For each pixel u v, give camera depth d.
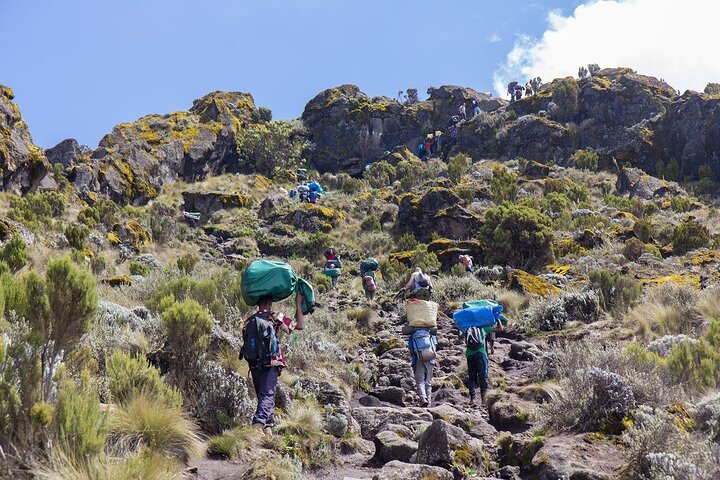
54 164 37.44
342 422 6.25
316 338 9.91
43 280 4.77
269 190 48.34
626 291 13.18
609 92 50.62
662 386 6.02
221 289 10.71
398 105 61.81
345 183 47.62
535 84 59.66
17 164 30.86
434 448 5.19
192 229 36.03
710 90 49.94
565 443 5.10
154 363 6.05
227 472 4.71
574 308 13.37
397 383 9.51
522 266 24.56
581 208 34.34
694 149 42.84
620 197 37.09
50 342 4.46
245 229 35.91
